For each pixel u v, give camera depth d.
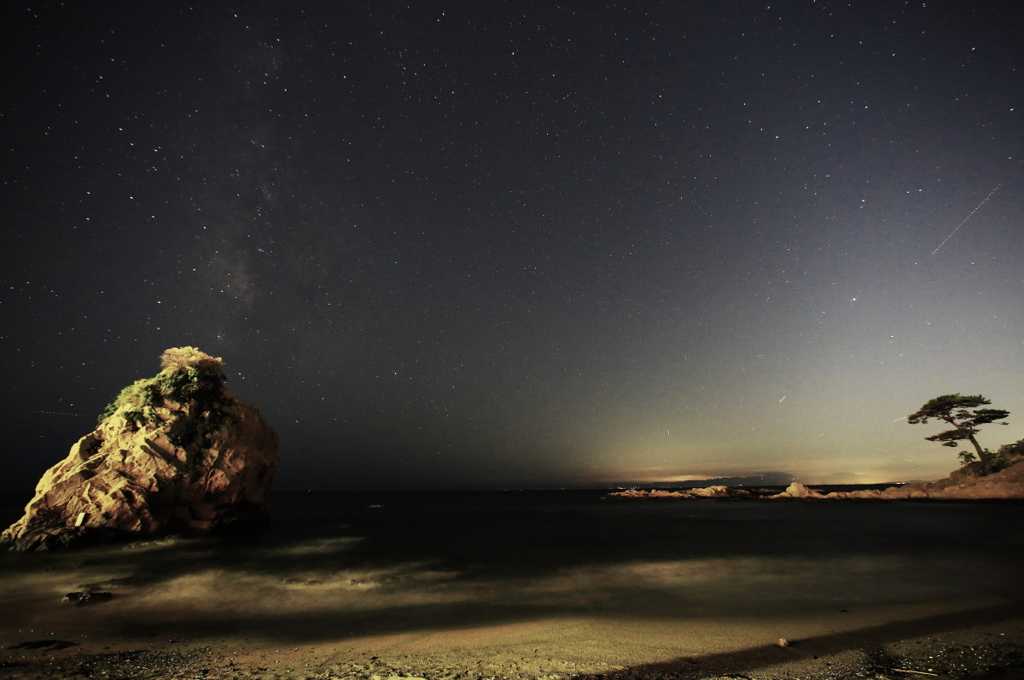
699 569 18.53
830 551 22.14
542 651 9.55
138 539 23.50
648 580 16.70
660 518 44.16
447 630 11.31
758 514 45.44
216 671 8.69
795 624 11.19
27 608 13.27
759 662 8.78
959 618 11.28
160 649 10.03
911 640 9.81
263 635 11.04
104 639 10.74
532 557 22.27
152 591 15.30
